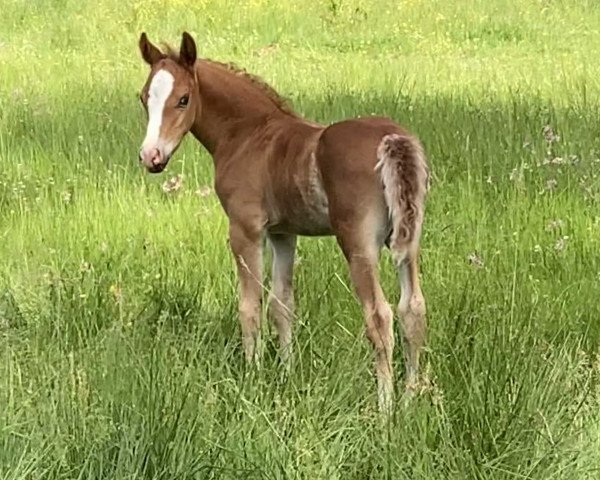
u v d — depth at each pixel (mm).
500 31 20297
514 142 10492
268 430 5152
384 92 13406
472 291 6707
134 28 20375
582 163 9664
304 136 6324
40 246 8250
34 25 20688
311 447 5094
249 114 6664
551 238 8086
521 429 5184
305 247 7926
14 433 5016
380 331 5914
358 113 12055
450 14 21172
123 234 8516
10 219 9047
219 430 5215
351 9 21312
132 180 9938
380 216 5938
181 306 6980
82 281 7125
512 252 7758
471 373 5488
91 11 21516
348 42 19641
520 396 5371
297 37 19953
